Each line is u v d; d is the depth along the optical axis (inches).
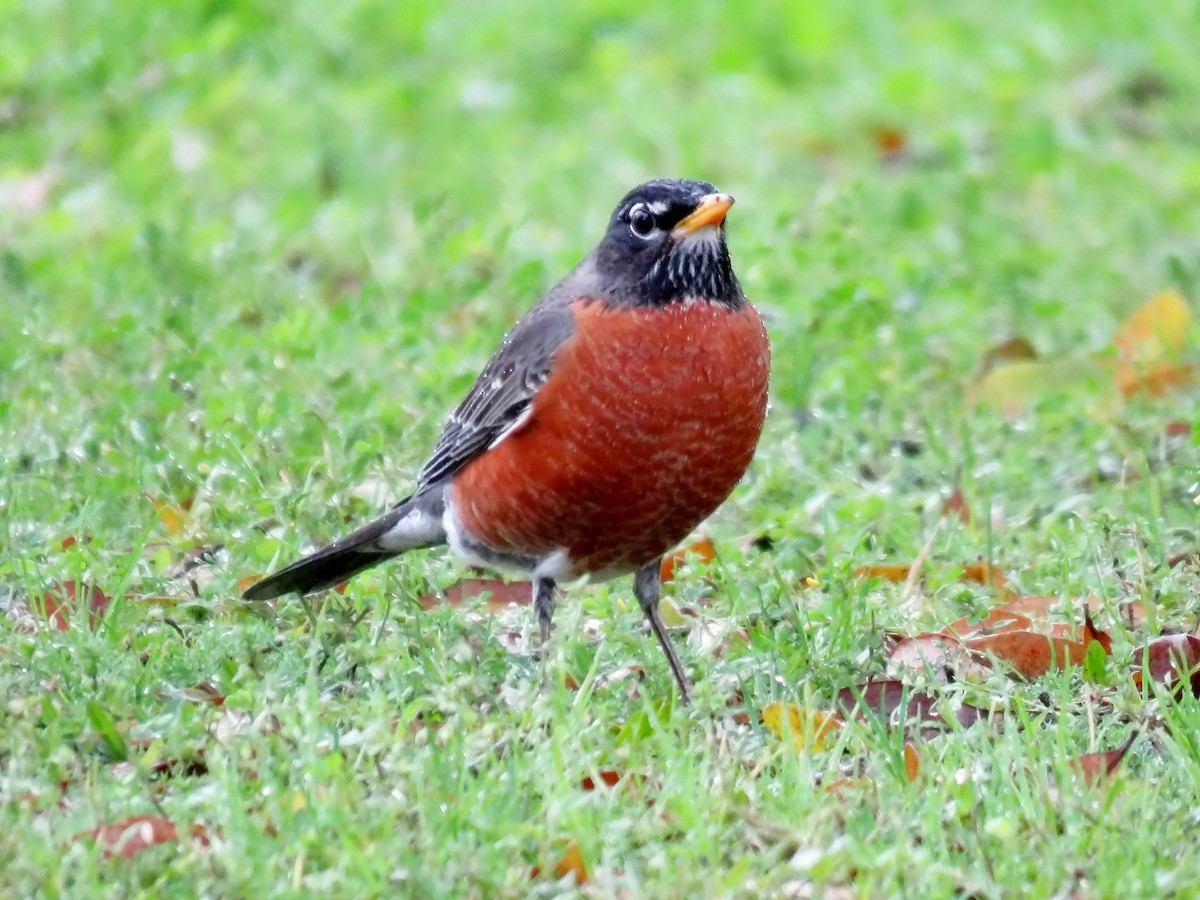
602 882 282.8
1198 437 474.6
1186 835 305.3
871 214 687.1
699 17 929.5
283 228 670.5
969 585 421.1
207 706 331.9
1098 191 732.0
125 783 307.4
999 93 847.1
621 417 367.6
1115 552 426.0
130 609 382.6
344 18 879.7
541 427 372.8
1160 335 553.3
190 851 286.7
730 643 390.9
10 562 399.5
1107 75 868.6
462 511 394.0
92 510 433.4
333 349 550.0
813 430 516.4
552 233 685.3
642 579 393.1
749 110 821.2
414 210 665.0
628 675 365.4
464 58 874.8
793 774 322.0
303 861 285.9
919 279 605.6
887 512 458.3
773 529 448.1
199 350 521.0
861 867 288.0
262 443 466.0
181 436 481.1
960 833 301.3
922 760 328.2
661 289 367.6
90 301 583.2
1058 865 289.6
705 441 371.6
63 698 339.3
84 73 796.0
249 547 422.0
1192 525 448.8
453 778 312.7
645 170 759.1
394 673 352.5
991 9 952.9
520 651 388.5
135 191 714.2
